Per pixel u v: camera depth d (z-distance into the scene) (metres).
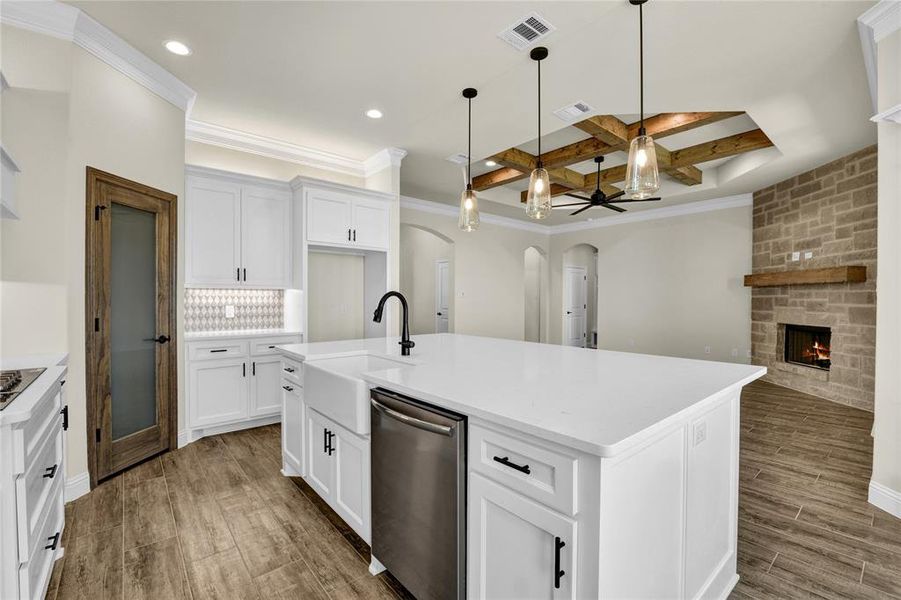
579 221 7.81
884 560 1.84
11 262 2.15
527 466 1.13
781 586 1.69
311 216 3.86
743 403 4.41
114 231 2.64
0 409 1.24
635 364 2.00
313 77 2.91
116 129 2.61
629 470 1.08
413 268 8.21
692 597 1.42
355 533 2.06
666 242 6.69
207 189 3.48
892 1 2.06
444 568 1.39
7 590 1.25
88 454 2.45
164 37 2.48
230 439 3.36
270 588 1.67
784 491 2.48
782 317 5.18
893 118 2.12
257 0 2.17
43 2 2.15
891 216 2.23
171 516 2.19
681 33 2.35
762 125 3.56
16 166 1.97
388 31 2.41
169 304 3.04
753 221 5.70
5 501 1.25
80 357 2.40
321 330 4.53
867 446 3.21
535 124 3.62
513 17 2.27
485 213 7.20
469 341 2.93
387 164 4.36
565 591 1.04
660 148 4.54
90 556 1.85
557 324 8.32
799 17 2.22
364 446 1.79
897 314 2.22
